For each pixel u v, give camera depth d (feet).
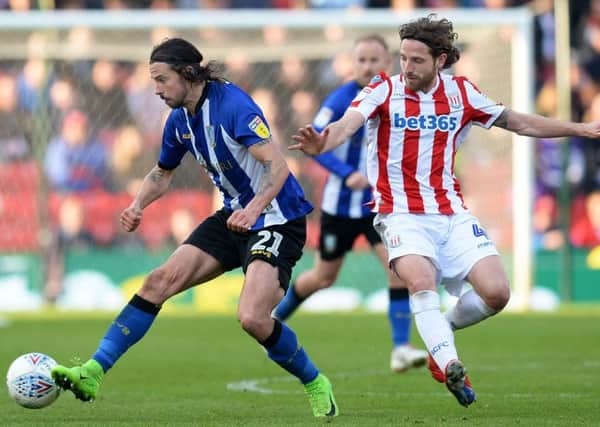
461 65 190.90
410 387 93.71
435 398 85.05
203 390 91.81
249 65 204.74
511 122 74.49
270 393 89.35
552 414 73.61
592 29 238.07
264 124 69.00
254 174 71.36
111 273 191.11
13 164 204.13
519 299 183.01
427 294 70.69
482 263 72.43
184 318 175.22
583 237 223.51
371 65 109.50
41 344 132.77
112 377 102.01
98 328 154.92
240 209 72.59
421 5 232.94
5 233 202.18
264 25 186.60
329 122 110.32
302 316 177.47
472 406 79.05
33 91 206.49
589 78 234.99
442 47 71.46
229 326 160.56
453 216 73.82
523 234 181.47
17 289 189.67
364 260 192.44
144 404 81.87
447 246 73.46
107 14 185.47
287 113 207.10
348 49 192.13
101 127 207.62
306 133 67.15
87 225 203.92
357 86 110.83
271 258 70.64
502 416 72.79
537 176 223.92
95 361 69.56
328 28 190.08
